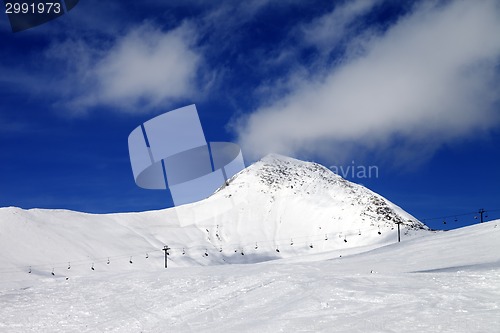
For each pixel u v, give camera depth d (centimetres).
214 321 1202
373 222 15662
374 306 1127
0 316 1519
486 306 1024
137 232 14475
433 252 2511
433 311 1008
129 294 1781
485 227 3425
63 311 1562
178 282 1942
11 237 10719
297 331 960
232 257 14525
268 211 18450
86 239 12256
